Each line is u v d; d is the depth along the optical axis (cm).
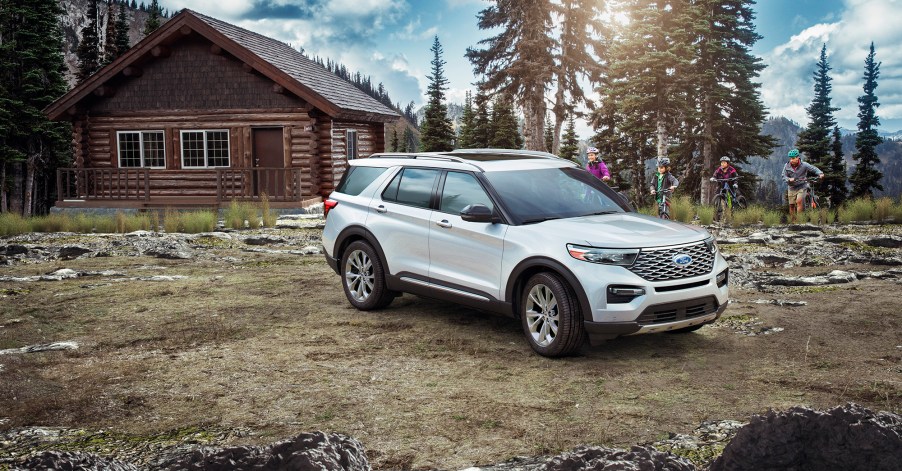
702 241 596
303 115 2188
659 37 3064
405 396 491
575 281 562
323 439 226
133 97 2275
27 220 1689
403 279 719
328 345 627
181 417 456
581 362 570
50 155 4091
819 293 800
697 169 3628
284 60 2328
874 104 5581
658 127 3203
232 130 2227
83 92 2222
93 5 5431
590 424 432
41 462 211
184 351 614
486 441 408
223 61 2217
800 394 479
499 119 6166
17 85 3972
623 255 562
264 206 1853
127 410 471
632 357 581
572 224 607
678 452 378
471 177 679
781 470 233
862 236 1221
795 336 626
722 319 700
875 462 223
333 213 802
